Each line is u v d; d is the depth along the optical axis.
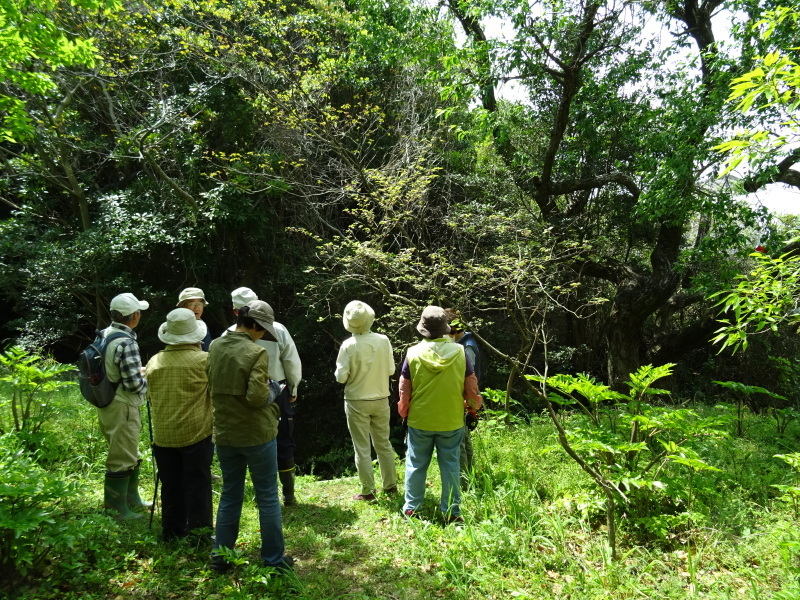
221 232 12.81
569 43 10.09
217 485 4.99
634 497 3.57
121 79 11.42
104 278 11.45
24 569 2.76
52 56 6.12
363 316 4.38
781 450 5.20
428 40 11.16
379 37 11.59
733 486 4.19
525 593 2.84
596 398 3.85
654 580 2.94
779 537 3.10
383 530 3.92
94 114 12.59
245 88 12.19
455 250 10.48
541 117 12.88
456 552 3.33
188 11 11.91
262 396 2.99
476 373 4.45
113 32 10.91
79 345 13.50
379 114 12.41
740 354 12.92
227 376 3.03
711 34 10.78
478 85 10.52
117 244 10.85
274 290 13.34
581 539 3.50
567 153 12.12
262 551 3.19
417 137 11.37
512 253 8.92
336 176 12.30
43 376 4.80
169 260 12.52
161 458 3.45
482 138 12.09
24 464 2.93
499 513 3.87
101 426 3.91
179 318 3.41
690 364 13.92
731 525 3.53
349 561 3.44
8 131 6.48
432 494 4.49
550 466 4.72
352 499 4.66
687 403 8.44
